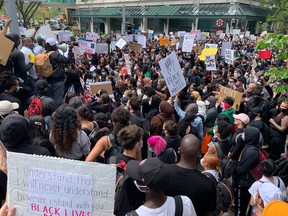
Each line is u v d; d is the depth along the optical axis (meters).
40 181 1.65
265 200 2.98
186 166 2.40
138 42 15.77
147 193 1.74
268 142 5.46
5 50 4.43
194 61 14.79
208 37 31.64
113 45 18.66
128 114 3.43
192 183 2.29
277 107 5.92
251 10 37.22
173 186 2.28
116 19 56.25
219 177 3.80
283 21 27.03
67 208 1.66
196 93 6.89
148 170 1.70
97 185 1.63
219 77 9.07
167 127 3.85
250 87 7.43
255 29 39.75
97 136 3.62
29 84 5.53
